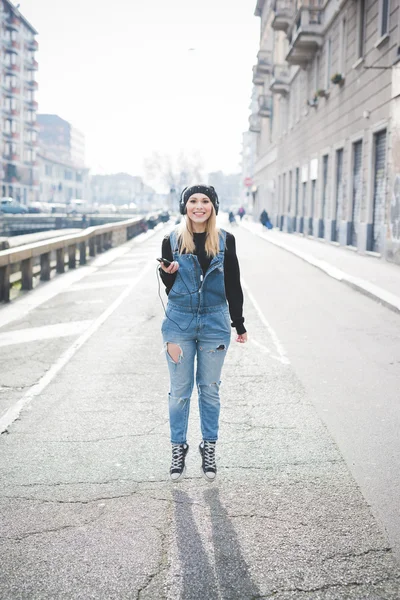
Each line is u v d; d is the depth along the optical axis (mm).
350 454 4402
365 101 20547
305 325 9156
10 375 6672
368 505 3627
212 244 3713
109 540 3258
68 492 3832
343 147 23812
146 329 9148
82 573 2971
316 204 29016
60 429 4977
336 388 6023
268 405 5508
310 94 31125
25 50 89875
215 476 3986
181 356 3832
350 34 22469
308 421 5090
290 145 38031
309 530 3344
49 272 15156
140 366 6996
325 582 2885
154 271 17078
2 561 3074
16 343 8273
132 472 4125
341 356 7297
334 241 25656
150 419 5195
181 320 3814
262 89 58000
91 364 7109
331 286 13484
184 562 3053
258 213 63188
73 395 5918
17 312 10656
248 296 11945
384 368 6773
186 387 3924
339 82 23875
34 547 3197
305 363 6980
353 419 5137
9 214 59812
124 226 29578
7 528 3395
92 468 4199
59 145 146875
